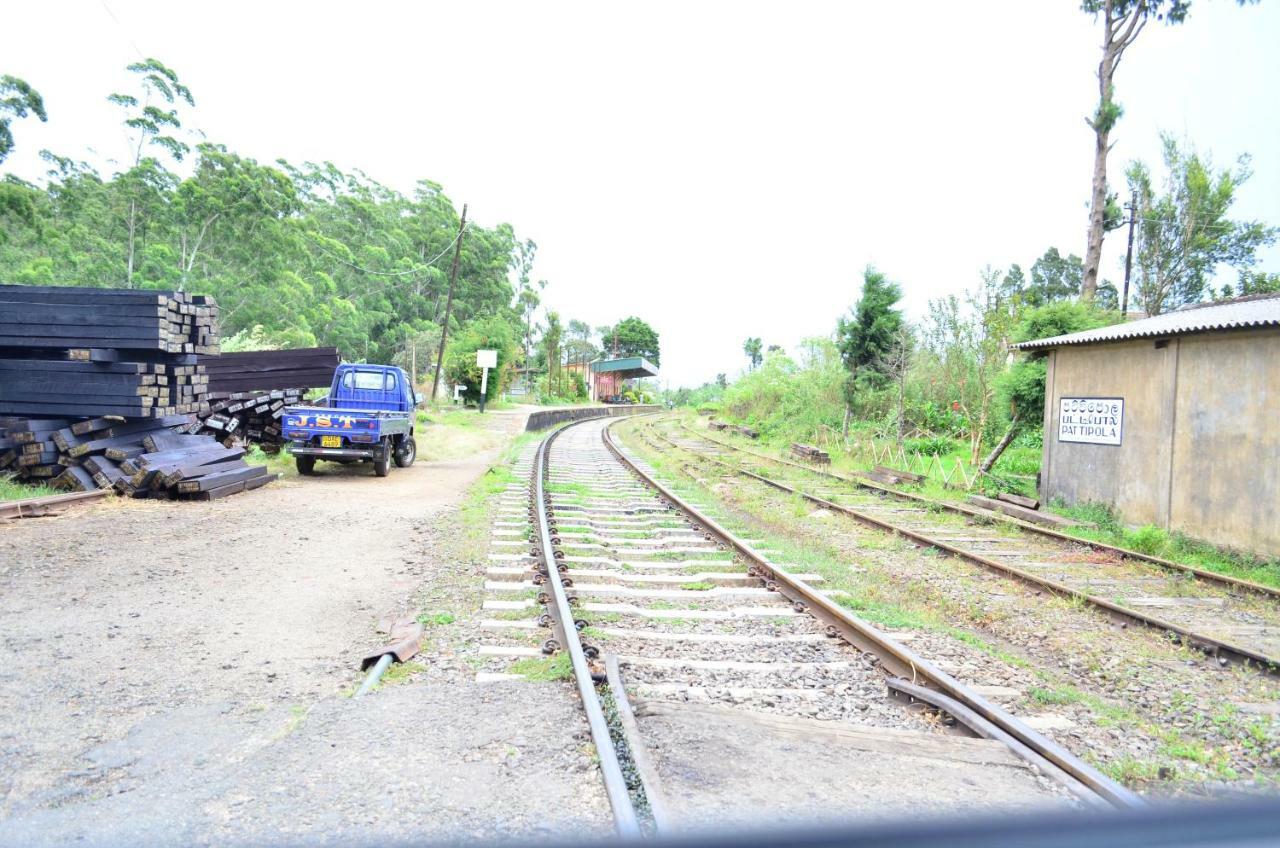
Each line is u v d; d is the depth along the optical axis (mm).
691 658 5371
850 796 3393
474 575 7480
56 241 40469
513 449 23406
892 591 7848
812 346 30031
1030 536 10875
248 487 13016
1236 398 9914
